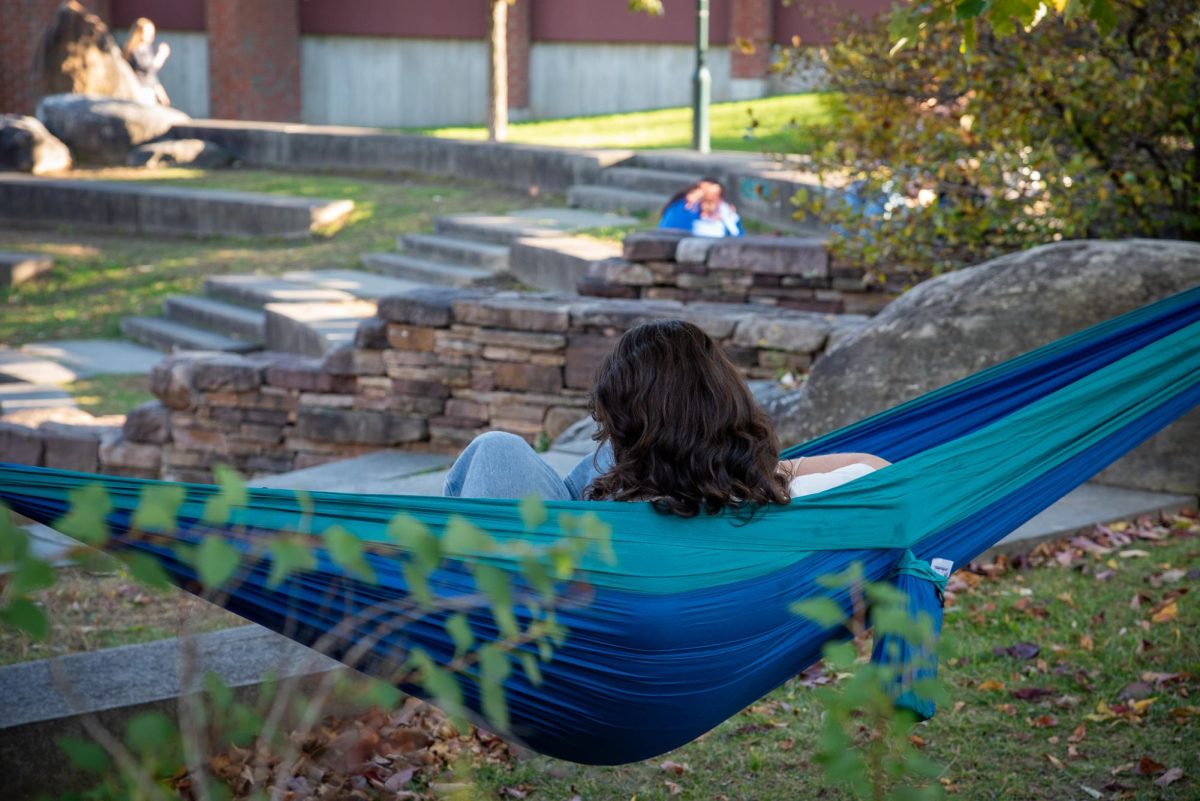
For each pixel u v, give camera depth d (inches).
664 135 839.1
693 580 105.0
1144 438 134.0
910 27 179.5
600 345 325.1
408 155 801.6
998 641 191.3
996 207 306.0
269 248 671.8
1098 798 147.8
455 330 341.7
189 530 88.9
